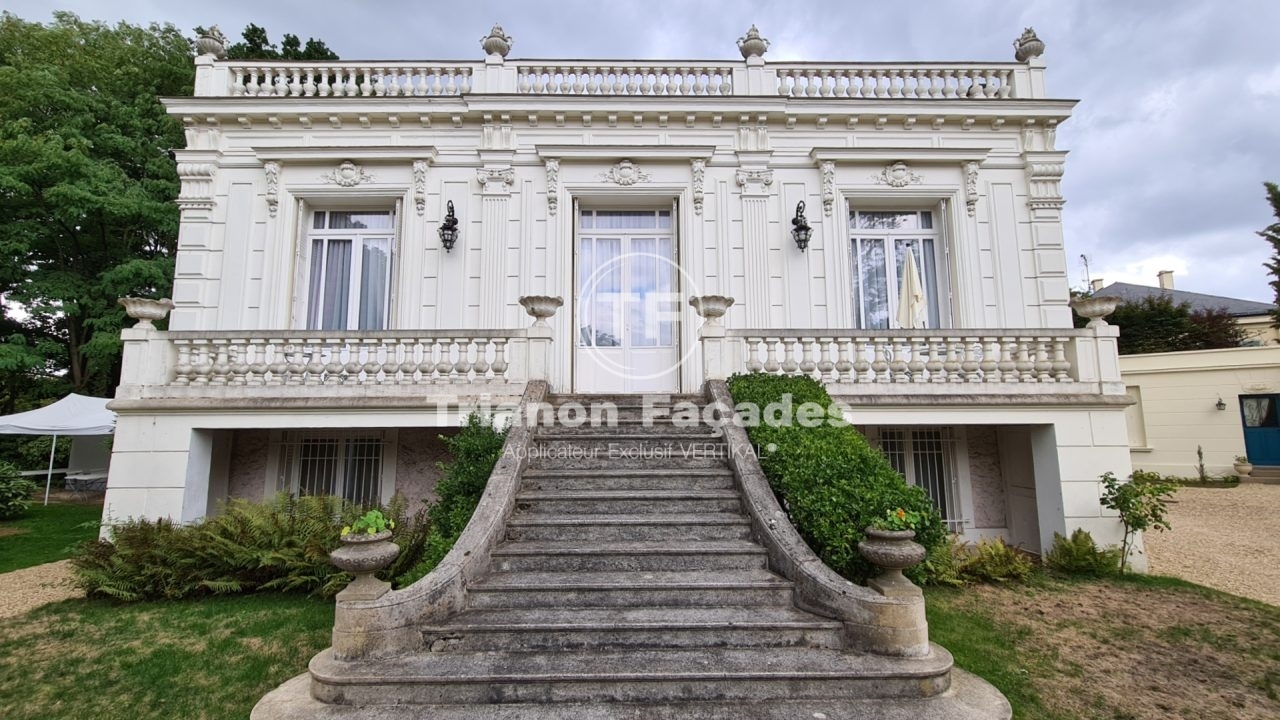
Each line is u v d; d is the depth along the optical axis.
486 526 5.14
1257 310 27.14
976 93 10.04
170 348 7.71
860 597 4.17
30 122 16.03
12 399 20.53
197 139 9.51
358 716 3.57
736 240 9.64
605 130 9.77
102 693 4.27
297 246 9.55
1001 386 7.79
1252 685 4.39
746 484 5.77
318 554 6.32
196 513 7.50
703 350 7.90
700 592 4.63
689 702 3.70
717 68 9.95
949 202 9.80
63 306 16.38
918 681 3.81
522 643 4.17
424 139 9.68
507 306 9.35
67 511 13.38
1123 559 7.24
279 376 7.70
